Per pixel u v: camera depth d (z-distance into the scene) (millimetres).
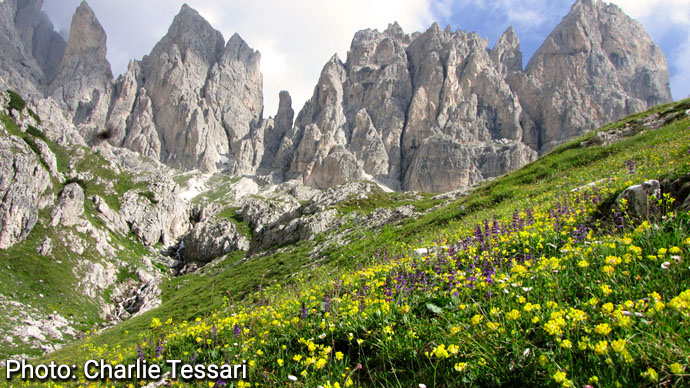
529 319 4891
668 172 9289
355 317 7230
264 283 54781
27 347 80250
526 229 9438
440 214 37000
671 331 3582
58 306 107125
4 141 130750
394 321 6469
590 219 9898
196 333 10742
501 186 37344
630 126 40188
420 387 4141
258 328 9219
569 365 3789
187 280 131750
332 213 100938
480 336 4797
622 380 3447
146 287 131250
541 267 6387
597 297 4859
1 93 182000
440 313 6008
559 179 28000
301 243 90438
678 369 3129
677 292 4375
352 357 6383
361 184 120625
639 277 4953
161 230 195125
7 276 110188
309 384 5805
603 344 3561
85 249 140375
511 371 4156
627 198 8797
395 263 11133
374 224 63656
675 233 5613
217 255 170625
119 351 16688
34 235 130625
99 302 122312
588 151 35812
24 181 130500
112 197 186875
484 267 7031
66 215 142750
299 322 8312
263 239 121938
